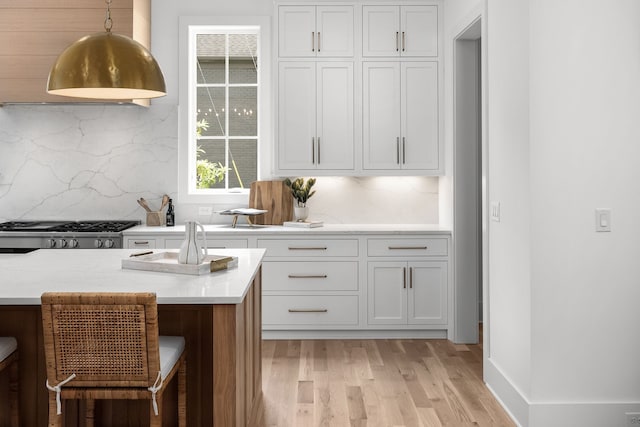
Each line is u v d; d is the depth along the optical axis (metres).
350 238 4.69
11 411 2.55
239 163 5.33
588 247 2.93
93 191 5.14
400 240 4.70
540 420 2.93
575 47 2.90
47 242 4.47
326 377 3.82
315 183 5.26
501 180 3.39
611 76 2.91
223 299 2.27
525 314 3.01
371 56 4.89
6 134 5.10
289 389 3.60
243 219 5.18
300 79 4.90
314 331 4.77
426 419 3.15
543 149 2.91
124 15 4.62
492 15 3.52
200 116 5.31
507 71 3.25
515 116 3.12
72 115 5.12
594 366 2.95
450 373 3.92
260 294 3.47
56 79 2.51
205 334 2.66
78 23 4.62
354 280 4.70
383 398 3.45
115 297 2.08
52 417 2.16
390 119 4.91
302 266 4.69
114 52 2.51
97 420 2.65
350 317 4.71
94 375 2.14
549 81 2.90
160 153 5.15
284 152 4.93
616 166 2.92
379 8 4.88
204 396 2.67
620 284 2.93
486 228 3.66
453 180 4.65
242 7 5.11
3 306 2.58
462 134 4.64
